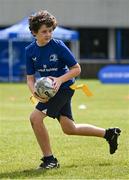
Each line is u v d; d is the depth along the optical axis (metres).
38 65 17.20
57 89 16.62
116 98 50.59
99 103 45.28
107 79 75.50
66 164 17.88
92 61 90.94
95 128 17.97
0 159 19.16
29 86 17.39
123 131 26.80
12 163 18.31
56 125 29.41
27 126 29.42
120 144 22.41
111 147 18.28
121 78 75.62
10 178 15.70
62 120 17.39
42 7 87.94
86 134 17.88
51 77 16.73
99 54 91.69
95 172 16.42
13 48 81.69
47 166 16.98
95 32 91.69
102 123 30.53
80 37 91.06
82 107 41.06
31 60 17.31
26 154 20.22
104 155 19.69
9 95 54.41
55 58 16.98
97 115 35.06
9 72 82.06
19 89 63.44
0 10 87.00
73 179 15.43
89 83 75.38
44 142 17.05
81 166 17.48
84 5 89.12
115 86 69.25
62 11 88.56
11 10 87.19
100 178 15.58
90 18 89.38
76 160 18.69
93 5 89.38
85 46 91.50
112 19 89.81
